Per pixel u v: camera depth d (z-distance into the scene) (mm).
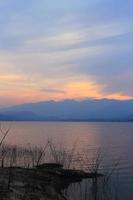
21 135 136375
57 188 34594
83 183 37688
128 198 31891
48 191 28609
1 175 30328
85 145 93000
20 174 33875
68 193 32406
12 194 22562
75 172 41250
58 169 42406
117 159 61594
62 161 50469
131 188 36250
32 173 36438
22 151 58375
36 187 28297
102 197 31094
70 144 94562
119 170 48688
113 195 32531
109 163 55500
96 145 94188
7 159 47844
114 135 147000
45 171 40500
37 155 54969
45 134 148875
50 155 60469
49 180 36438
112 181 39688
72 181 39094
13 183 27062
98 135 147125
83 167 48344
